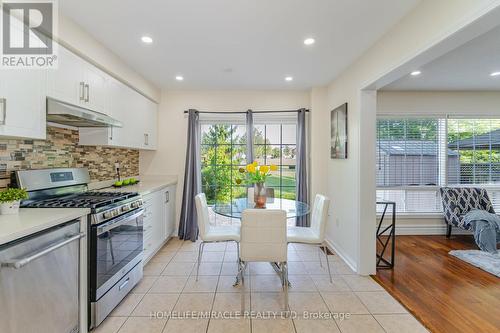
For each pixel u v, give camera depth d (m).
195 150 4.20
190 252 3.57
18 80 1.70
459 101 4.43
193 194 4.13
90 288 1.92
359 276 2.87
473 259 3.30
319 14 2.11
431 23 1.83
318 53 2.85
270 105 4.32
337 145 3.55
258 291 2.54
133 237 2.53
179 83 3.94
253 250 2.20
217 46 2.69
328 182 4.02
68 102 2.19
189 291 2.53
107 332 1.93
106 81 2.77
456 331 1.97
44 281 1.52
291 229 2.99
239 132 4.48
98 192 2.66
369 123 2.90
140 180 4.27
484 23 1.51
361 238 2.89
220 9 2.04
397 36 2.23
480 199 4.19
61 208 1.88
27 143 2.16
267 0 1.93
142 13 2.09
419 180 4.46
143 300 2.37
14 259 1.32
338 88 3.61
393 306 2.29
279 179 4.47
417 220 4.46
